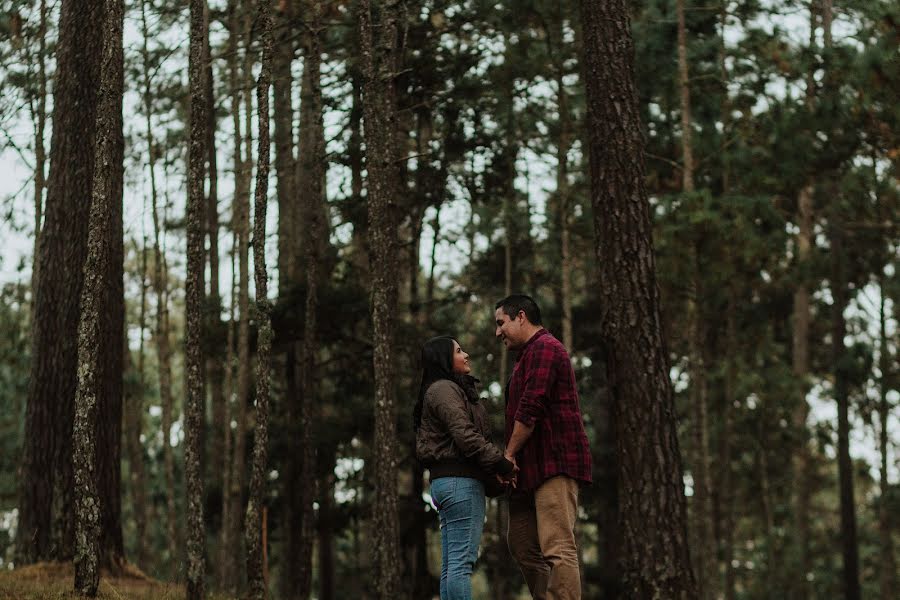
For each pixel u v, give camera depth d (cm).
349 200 1911
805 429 2550
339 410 2086
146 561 2139
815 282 2216
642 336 948
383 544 1088
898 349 2606
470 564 586
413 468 1975
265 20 866
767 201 1656
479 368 2358
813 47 1595
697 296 1784
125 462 3039
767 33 1744
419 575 1997
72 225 1184
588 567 2272
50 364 1161
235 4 1653
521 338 614
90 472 783
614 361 956
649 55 1878
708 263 1616
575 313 2316
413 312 2105
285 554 2039
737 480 2945
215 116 2039
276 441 1981
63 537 1122
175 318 2991
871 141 1681
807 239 2322
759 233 1716
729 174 1847
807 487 2570
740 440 2872
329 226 2061
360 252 2131
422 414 610
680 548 918
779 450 2855
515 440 582
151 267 2584
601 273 977
